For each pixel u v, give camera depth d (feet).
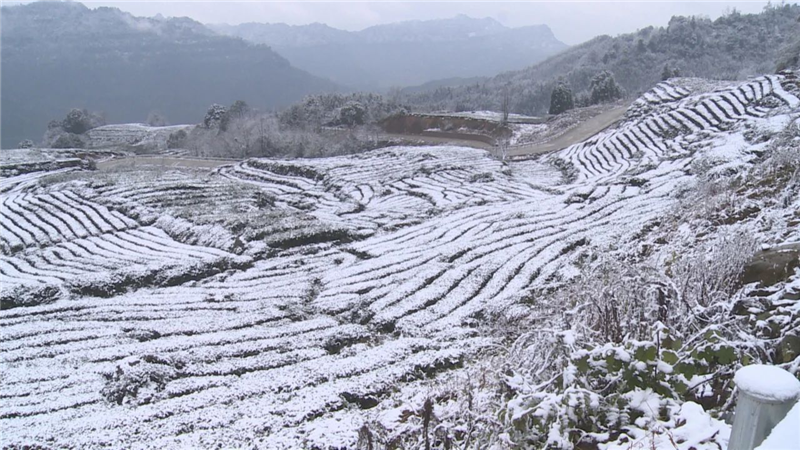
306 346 56.80
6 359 56.03
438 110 306.35
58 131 330.75
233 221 102.68
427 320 62.59
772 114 138.10
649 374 19.38
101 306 71.20
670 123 168.76
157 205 120.06
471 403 23.65
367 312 65.36
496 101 375.04
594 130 209.77
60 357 55.88
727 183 72.79
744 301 25.84
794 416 10.91
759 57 345.10
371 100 299.38
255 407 42.93
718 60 345.31
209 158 226.38
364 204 133.18
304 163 181.37
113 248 98.22
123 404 46.21
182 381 49.47
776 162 67.00
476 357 47.85
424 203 126.93
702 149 123.54
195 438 38.11
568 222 94.94
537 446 18.72
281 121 271.28
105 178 142.82
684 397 19.95
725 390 19.81
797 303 23.24
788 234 38.63
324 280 77.97
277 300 70.74
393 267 80.18
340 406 42.14
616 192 109.60
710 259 31.50
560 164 172.86
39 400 47.55
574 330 22.08
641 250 63.05
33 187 146.10
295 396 45.32
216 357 54.24
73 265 90.43
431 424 25.04
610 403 19.02
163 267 83.87
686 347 20.71
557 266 75.46
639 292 25.26
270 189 158.10
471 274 75.56
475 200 122.93
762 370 12.59
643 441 17.17
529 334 24.40
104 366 53.57
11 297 75.41
